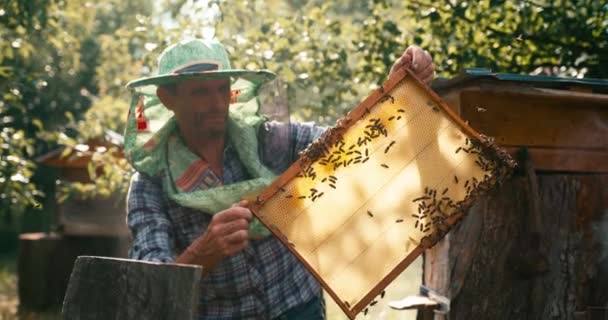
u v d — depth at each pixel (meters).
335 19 6.44
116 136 8.48
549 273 3.82
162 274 2.66
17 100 7.86
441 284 4.08
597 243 3.78
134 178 3.38
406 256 2.93
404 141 2.99
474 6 5.58
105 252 9.13
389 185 2.98
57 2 7.87
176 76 3.17
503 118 3.68
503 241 3.85
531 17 5.47
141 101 3.35
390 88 2.98
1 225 21.33
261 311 3.32
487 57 5.49
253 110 3.44
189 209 3.31
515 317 3.85
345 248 2.93
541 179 3.84
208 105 3.27
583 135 3.78
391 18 6.42
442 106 2.99
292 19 6.36
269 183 3.28
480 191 2.94
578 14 5.38
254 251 3.31
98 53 15.55
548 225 3.83
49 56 13.38
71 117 8.68
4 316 9.09
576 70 5.41
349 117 2.94
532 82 3.62
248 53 6.20
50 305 9.33
